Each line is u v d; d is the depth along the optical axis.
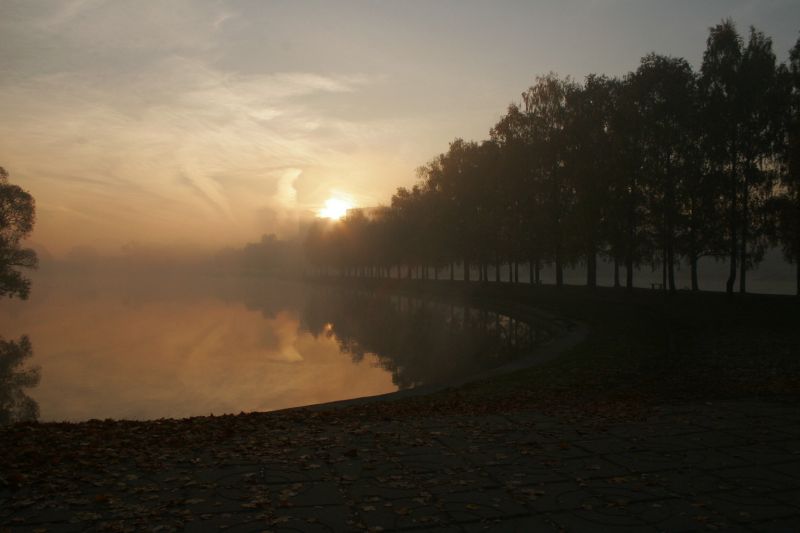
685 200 37.25
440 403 11.97
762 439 8.08
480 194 59.75
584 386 14.06
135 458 7.16
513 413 10.36
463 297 63.47
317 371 26.81
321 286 135.38
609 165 40.12
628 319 32.09
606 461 7.06
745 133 34.81
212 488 6.11
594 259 46.84
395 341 36.88
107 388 23.11
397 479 6.41
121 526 5.04
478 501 5.73
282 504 5.62
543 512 5.45
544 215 46.91
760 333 24.23
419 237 79.19
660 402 11.35
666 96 37.62
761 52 34.53
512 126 51.72
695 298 36.38
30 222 49.59
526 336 33.47
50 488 5.94
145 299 94.12
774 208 33.97
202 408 19.47
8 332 44.88
